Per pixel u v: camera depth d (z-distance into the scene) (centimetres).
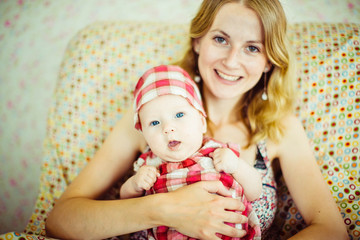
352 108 117
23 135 197
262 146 105
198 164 87
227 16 89
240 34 89
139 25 143
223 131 112
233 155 86
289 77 110
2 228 195
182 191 83
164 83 89
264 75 111
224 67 95
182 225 80
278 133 105
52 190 121
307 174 99
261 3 86
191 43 114
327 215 90
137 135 108
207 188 83
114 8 192
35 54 195
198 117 90
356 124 115
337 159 115
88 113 129
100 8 192
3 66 197
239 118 117
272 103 110
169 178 87
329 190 100
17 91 197
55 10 193
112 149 107
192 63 120
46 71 194
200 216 80
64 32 193
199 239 81
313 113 120
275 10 88
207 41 97
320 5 176
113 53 135
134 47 136
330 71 122
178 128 85
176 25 143
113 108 130
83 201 92
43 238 78
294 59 110
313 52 125
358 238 96
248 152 105
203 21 97
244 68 95
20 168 197
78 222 87
